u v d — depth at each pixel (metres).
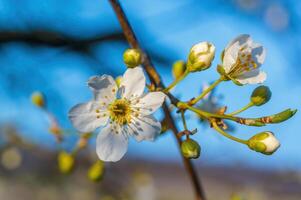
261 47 0.19
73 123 0.19
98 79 0.19
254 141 0.19
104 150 0.19
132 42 0.19
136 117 0.19
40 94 0.26
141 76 0.19
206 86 0.21
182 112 0.19
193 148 0.18
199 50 0.19
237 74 0.19
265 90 0.19
